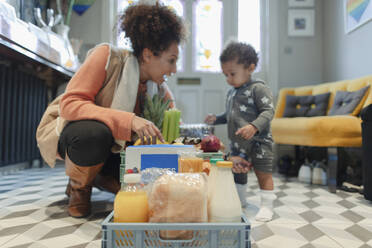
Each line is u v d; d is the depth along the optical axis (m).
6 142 2.06
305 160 2.47
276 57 3.05
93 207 1.27
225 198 0.58
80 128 0.93
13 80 2.14
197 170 0.72
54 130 1.03
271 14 3.06
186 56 3.12
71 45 2.71
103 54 1.07
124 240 0.51
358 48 2.46
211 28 3.15
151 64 1.09
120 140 0.94
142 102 1.26
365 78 2.10
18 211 1.20
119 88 1.05
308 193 1.72
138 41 1.04
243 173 1.37
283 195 1.66
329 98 2.43
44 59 2.02
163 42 1.03
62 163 2.82
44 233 0.94
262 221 1.14
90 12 3.06
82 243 0.85
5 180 1.96
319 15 3.11
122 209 0.55
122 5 3.11
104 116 0.91
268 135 1.35
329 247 0.87
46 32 2.14
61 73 2.46
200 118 3.11
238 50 1.43
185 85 3.12
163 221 0.54
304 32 3.09
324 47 3.07
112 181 1.28
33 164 2.63
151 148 0.78
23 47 1.69
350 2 2.55
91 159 0.96
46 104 2.75
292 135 2.12
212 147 1.06
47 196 1.48
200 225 0.50
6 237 0.90
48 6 2.78
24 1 2.26
